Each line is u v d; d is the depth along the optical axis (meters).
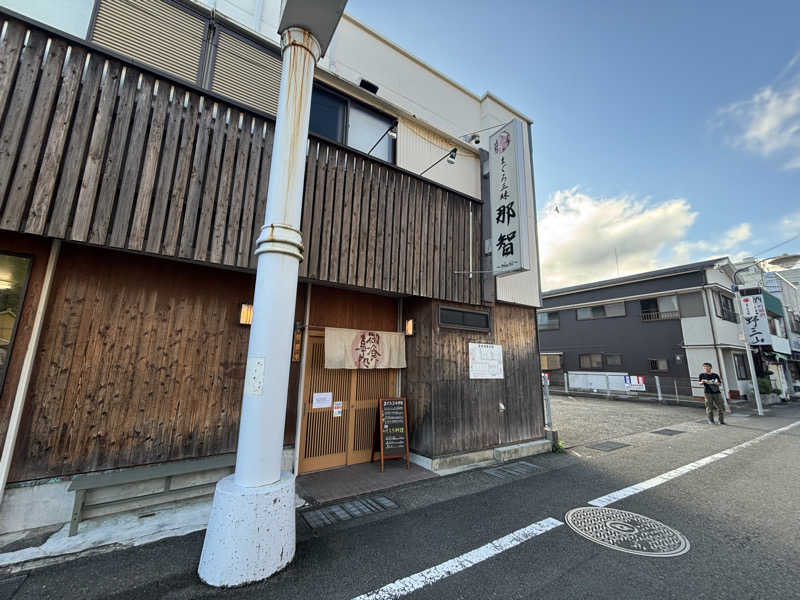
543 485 4.56
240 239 3.69
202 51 4.20
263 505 2.45
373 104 5.51
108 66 3.23
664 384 14.92
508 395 6.25
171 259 3.63
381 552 2.87
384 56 5.84
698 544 3.04
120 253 3.67
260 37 4.58
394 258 5.01
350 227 4.59
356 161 4.79
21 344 3.08
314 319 5.11
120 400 3.49
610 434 8.07
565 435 7.96
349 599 2.28
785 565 2.72
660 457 6.01
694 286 14.68
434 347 5.39
